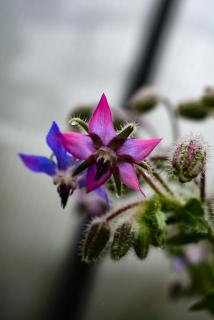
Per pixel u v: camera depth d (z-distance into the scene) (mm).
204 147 160
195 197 179
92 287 362
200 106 220
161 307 368
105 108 154
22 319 371
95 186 154
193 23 348
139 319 372
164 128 337
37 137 361
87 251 170
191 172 157
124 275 372
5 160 359
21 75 353
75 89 359
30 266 374
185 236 179
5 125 357
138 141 155
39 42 353
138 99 229
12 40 346
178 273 233
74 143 154
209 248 204
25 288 375
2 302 373
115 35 354
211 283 215
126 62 353
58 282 356
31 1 342
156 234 166
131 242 164
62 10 351
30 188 366
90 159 155
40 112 360
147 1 346
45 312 365
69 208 358
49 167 163
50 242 371
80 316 354
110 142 155
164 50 333
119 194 155
